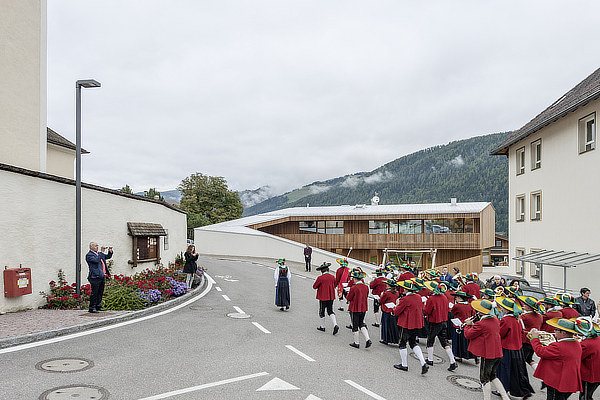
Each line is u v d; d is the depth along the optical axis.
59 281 11.81
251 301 14.96
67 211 12.33
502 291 7.64
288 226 42.59
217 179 63.94
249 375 6.94
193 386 6.27
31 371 6.43
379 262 39.28
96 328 9.37
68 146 22.66
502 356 7.01
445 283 10.48
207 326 10.41
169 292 13.91
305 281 22.55
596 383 6.05
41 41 14.67
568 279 19.12
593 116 17.00
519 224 25.06
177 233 25.52
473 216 36.66
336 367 7.82
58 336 8.52
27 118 14.02
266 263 31.61
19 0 13.73
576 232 18.31
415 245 38.09
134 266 16.92
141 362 7.21
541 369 6.11
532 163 23.19
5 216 10.03
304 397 6.14
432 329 8.70
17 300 10.34
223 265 28.91
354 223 40.81
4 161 13.09
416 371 8.23
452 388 7.29
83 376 6.36
